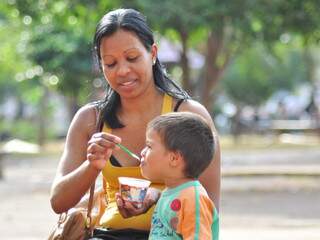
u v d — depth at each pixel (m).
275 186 30.55
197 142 7.51
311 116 75.31
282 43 37.81
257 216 22.81
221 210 24.19
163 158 7.54
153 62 8.52
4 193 29.81
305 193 28.47
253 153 47.97
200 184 7.73
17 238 18.81
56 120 90.00
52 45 45.97
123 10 8.34
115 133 8.52
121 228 8.09
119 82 8.25
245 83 74.88
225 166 38.44
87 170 7.90
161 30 30.80
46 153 53.88
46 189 31.14
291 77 81.44
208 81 38.47
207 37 37.94
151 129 7.62
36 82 57.09
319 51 89.38
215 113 77.38
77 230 8.23
